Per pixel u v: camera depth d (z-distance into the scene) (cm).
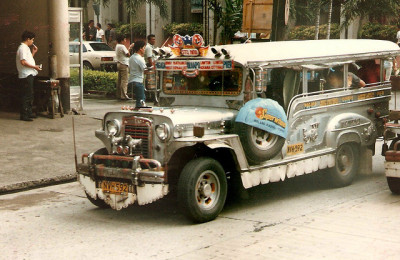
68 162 1024
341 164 891
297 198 838
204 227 709
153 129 726
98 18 3177
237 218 744
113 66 2573
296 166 822
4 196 874
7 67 1570
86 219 757
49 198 863
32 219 759
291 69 821
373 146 952
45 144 1154
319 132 860
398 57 1015
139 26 2955
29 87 1378
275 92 828
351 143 902
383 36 2327
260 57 789
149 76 867
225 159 776
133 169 713
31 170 969
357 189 885
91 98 1966
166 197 857
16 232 705
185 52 815
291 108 818
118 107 1702
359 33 2238
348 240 645
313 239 651
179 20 2928
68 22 1504
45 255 624
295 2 2398
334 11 2458
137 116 741
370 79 967
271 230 689
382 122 970
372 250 612
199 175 707
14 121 1384
